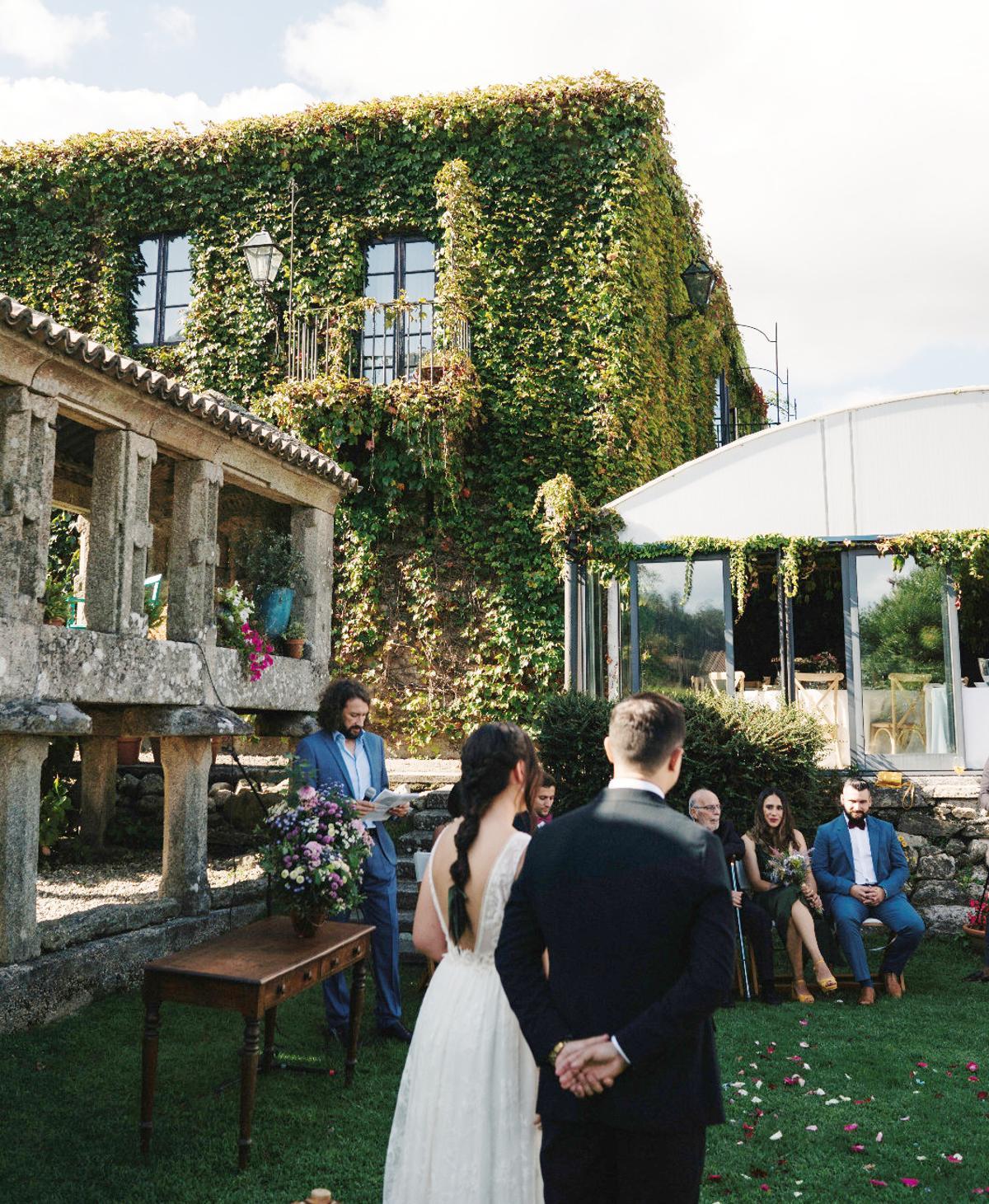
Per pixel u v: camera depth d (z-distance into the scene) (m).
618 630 10.45
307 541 8.88
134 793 10.08
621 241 12.91
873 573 9.95
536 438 12.91
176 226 14.31
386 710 12.83
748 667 14.54
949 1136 4.12
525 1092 2.56
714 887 2.12
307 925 4.46
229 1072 4.71
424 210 13.55
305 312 13.46
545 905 2.22
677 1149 2.07
